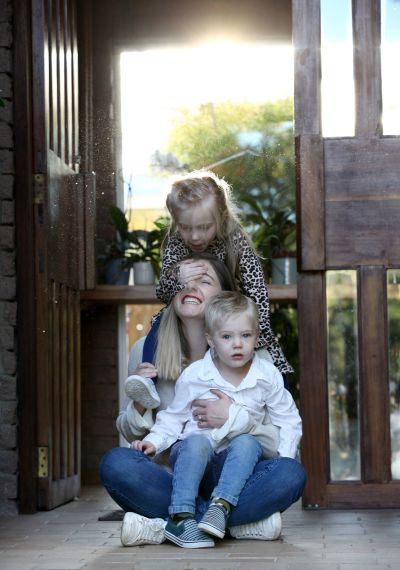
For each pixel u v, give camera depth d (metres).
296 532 3.64
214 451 3.41
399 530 3.68
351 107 4.43
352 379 4.39
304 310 4.40
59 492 4.69
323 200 4.39
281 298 5.88
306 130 4.42
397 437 4.36
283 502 3.35
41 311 4.49
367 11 4.43
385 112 4.42
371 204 4.38
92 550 3.25
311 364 4.38
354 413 4.38
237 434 3.35
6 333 4.48
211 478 3.44
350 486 4.33
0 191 4.49
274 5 6.65
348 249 4.38
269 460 3.38
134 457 3.39
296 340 6.51
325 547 3.25
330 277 4.41
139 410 3.54
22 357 4.48
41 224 4.50
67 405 4.90
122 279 6.17
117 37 6.59
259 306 3.71
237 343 3.34
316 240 4.38
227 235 3.75
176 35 6.62
